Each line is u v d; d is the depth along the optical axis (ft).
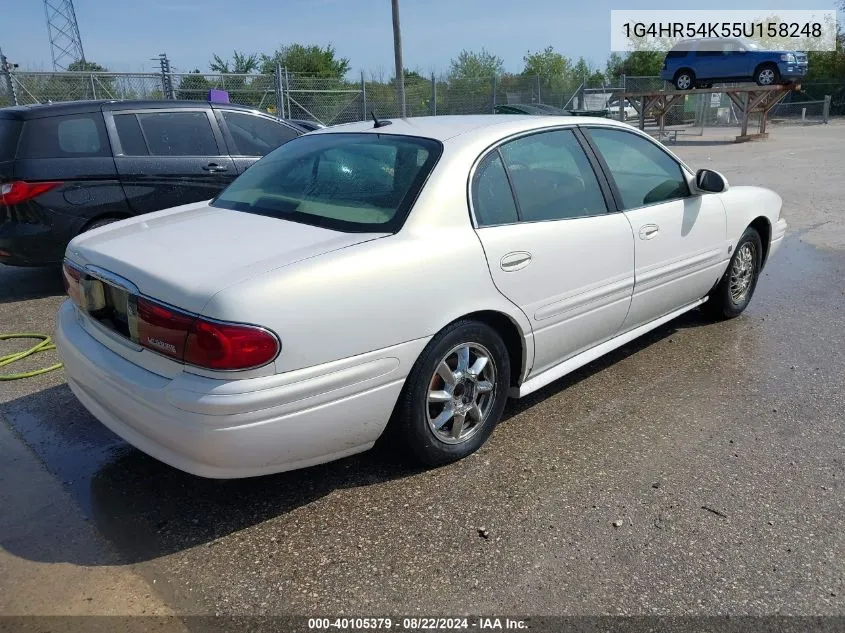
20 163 18.85
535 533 9.37
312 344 8.66
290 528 9.48
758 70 77.77
